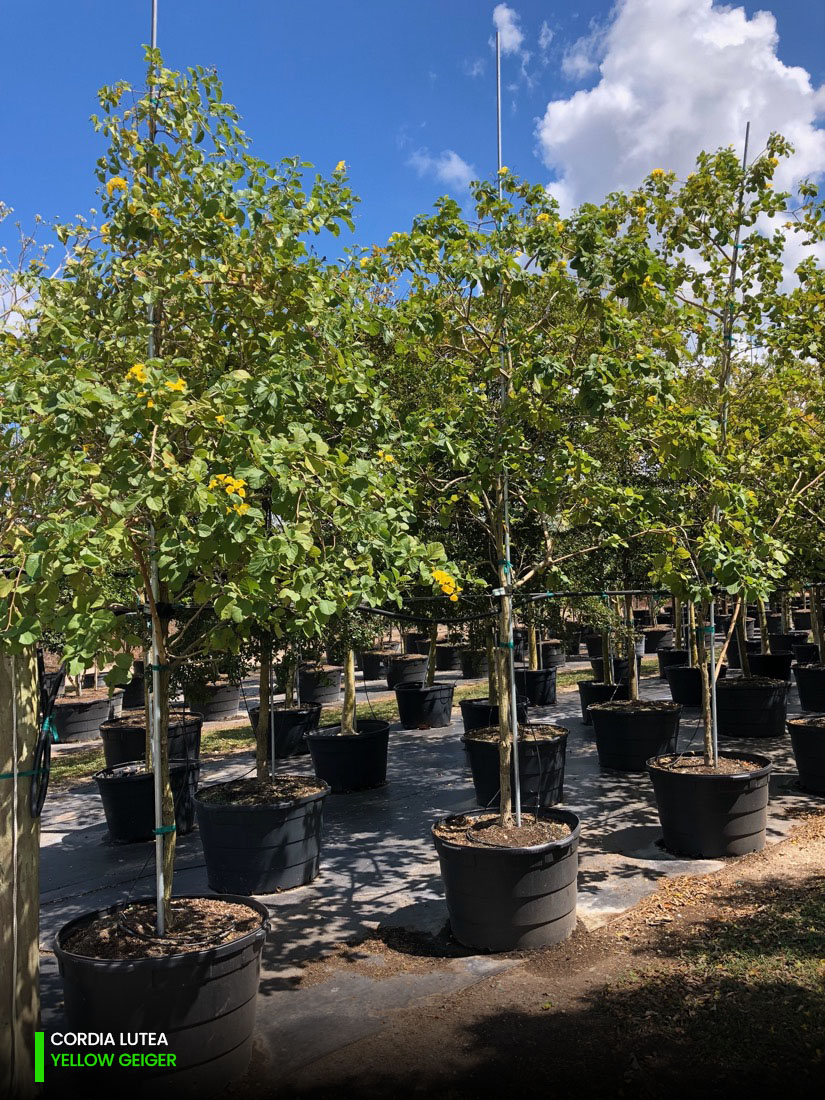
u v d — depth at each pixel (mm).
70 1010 2934
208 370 3412
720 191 5438
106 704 11922
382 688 15945
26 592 2453
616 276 3834
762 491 6109
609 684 10508
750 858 5238
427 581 2912
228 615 2469
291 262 3354
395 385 5621
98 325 3266
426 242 3975
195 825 6980
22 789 3020
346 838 6309
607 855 5488
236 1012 3023
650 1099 2797
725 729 9531
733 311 5559
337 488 2748
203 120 3342
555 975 3750
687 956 3811
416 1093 2922
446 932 4379
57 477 2557
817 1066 2896
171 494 2439
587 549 4648
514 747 4418
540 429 4570
